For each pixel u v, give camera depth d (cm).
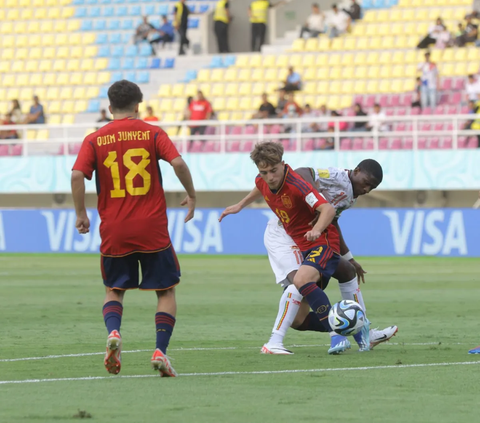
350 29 7994
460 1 7969
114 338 1430
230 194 7069
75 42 8869
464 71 7288
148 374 1588
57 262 5662
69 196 7262
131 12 8988
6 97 8538
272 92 7812
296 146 6825
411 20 7962
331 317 1827
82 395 1354
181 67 8331
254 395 1349
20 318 2745
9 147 7525
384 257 5938
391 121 6619
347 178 1864
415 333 2311
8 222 6706
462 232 5816
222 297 3453
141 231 1522
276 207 1825
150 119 6869
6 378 1547
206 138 6706
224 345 2086
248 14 8638
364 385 1443
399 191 6656
